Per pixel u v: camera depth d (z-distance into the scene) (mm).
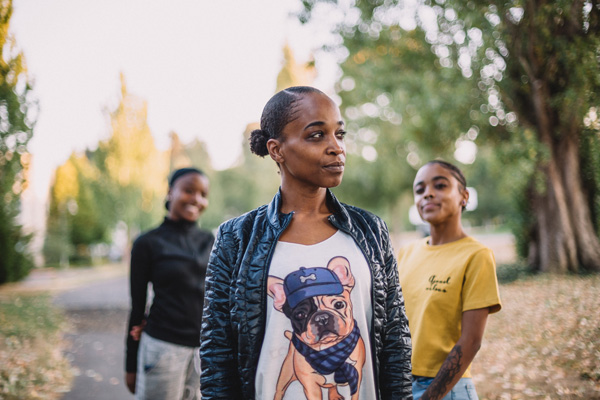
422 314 1960
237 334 1319
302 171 1351
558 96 3107
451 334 1896
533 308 2885
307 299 1299
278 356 1280
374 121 13227
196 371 2646
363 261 1381
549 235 3982
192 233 2822
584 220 3197
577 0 2549
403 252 2348
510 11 3344
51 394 4727
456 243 2023
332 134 1350
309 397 1263
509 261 7223
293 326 1290
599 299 2412
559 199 3342
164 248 2688
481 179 21719
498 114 5707
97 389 5000
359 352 1312
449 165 2156
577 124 3047
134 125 23578
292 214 1388
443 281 1934
